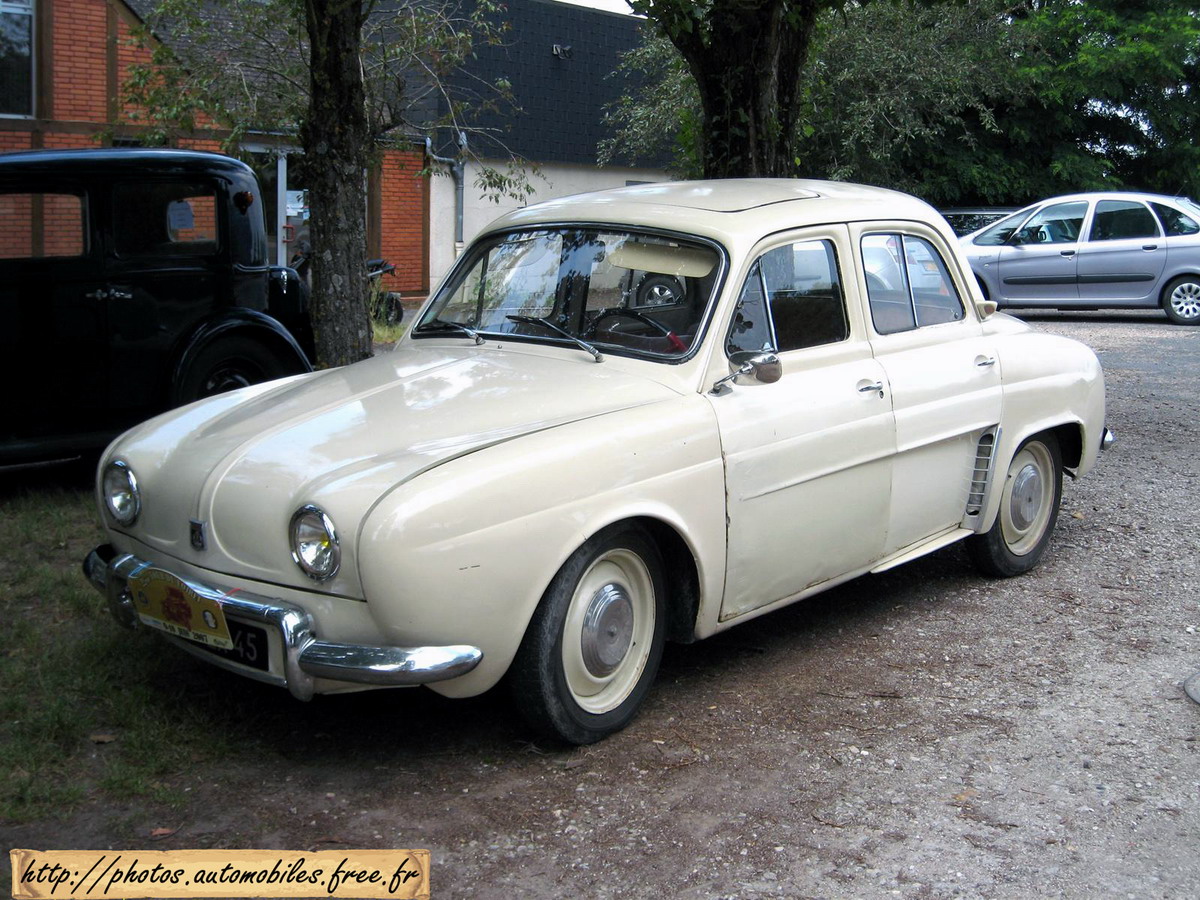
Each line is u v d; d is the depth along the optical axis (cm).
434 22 1268
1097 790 375
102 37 1593
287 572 353
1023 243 1778
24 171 655
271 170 1802
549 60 2275
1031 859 334
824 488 463
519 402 403
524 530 357
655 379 424
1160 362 1339
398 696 433
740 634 511
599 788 369
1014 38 2206
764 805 361
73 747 378
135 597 392
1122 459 861
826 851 336
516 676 374
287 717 412
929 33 2077
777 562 450
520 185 1438
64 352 681
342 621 346
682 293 440
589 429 385
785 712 429
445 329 492
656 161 2550
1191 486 781
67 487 710
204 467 383
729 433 421
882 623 527
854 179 2120
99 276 689
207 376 741
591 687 396
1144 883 323
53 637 466
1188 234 1684
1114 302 1730
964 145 2356
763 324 449
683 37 805
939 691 451
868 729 416
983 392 541
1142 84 2375
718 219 454
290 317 809
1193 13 2442
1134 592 573
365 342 752
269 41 1198
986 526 561
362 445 377
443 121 1320
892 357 502
